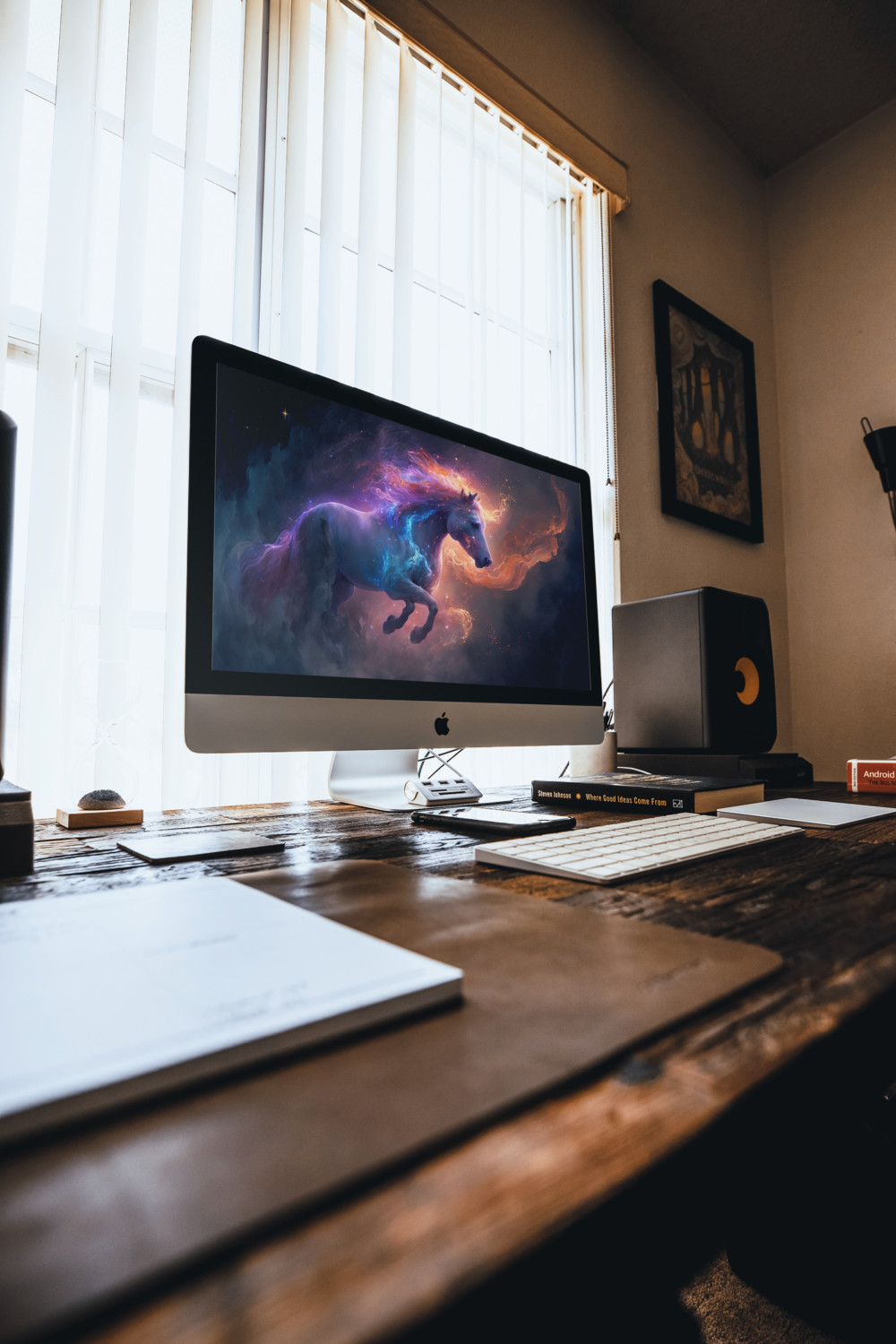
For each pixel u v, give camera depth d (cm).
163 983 26
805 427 250
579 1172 18
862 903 45
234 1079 22
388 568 88
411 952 34
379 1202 16
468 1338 14
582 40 196
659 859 56
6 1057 20
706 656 143
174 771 112
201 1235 15
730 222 246
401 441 92
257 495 78
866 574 233
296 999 25
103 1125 19
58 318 107
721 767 133
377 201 146
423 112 161
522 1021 26
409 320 147
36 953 29
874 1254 74
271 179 130
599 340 190
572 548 112
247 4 130
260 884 49
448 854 63
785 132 246
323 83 139
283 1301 14
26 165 119
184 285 118
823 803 98
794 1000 29
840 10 201
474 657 96
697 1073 23
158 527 120
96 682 111
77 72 111
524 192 173
